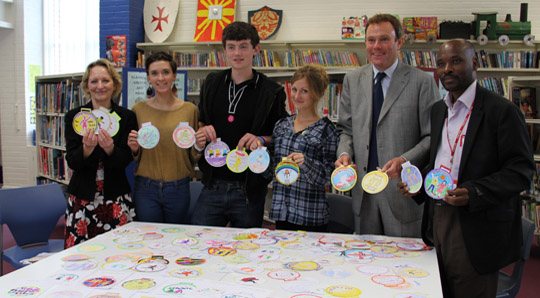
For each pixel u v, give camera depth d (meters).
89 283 1.34
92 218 2.31
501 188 1.50
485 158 1.59
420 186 1.74
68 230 2.30
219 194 2.32
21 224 2.70
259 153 2.08
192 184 2.85
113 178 2.35
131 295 1.25
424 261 1.57
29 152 6.65
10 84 7.01
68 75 5.10
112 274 1.42
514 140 1.53
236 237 1.87
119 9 5.91
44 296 1.24
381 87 2.13
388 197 2.06
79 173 2.27
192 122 2.46
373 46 2.03
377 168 1.90
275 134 2.26
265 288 1.30
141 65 5.93
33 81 7.02
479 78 5.24
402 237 2.02
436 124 1.80
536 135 4.13
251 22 5.83
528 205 4.09
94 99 2.33
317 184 2.09
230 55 2.25
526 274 3.59
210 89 2.39
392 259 1.59
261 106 2.29
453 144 1.71
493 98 1.60
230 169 2.12
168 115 2.41
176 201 2.38
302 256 1.61
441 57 1.62
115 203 2.36
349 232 2.44
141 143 2.16
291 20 5.82
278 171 2.00
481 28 5.25
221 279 1.37
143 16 6.20
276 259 1.58
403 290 1.29
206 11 5.95
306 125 2.18
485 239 1.59
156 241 1.81
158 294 1.25
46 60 7.06
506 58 4.99
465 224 1.61
